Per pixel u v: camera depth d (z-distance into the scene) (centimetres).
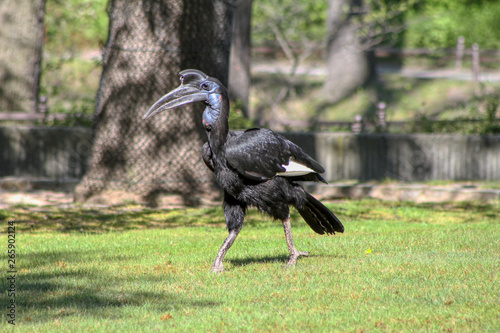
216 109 775
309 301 680
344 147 1980
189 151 1620
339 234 1152
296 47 4181
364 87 4047
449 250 960
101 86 1659
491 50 4647
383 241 1050
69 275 823
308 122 2250
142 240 1106
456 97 3856
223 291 730
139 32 1598
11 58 2317
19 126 2003
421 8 4203
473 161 1950
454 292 700
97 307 667
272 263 881
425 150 1961
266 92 4050
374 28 3759
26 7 2328
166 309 662
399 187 1748
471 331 568
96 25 3550
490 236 1073
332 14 3862
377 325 593
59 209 1525
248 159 761
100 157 1641
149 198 1612
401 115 3675
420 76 4281
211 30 1612
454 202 1648
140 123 1612
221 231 1218
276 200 797
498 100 2267
